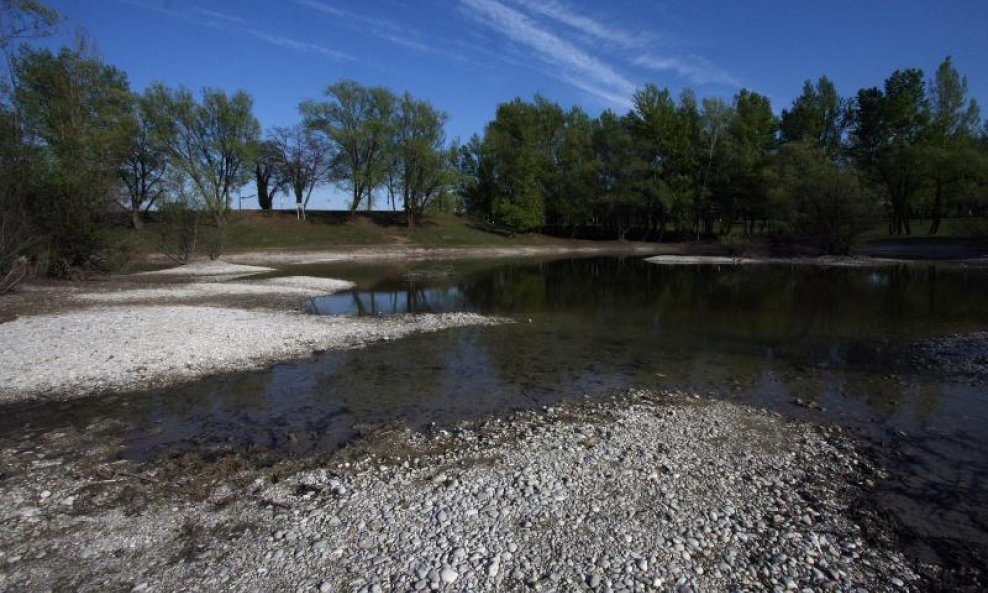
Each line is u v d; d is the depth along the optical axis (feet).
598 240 239.50
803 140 187.32
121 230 105.09
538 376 44.14
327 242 190.08
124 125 119.44
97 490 25.41
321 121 205.16
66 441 31.17
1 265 75.87
